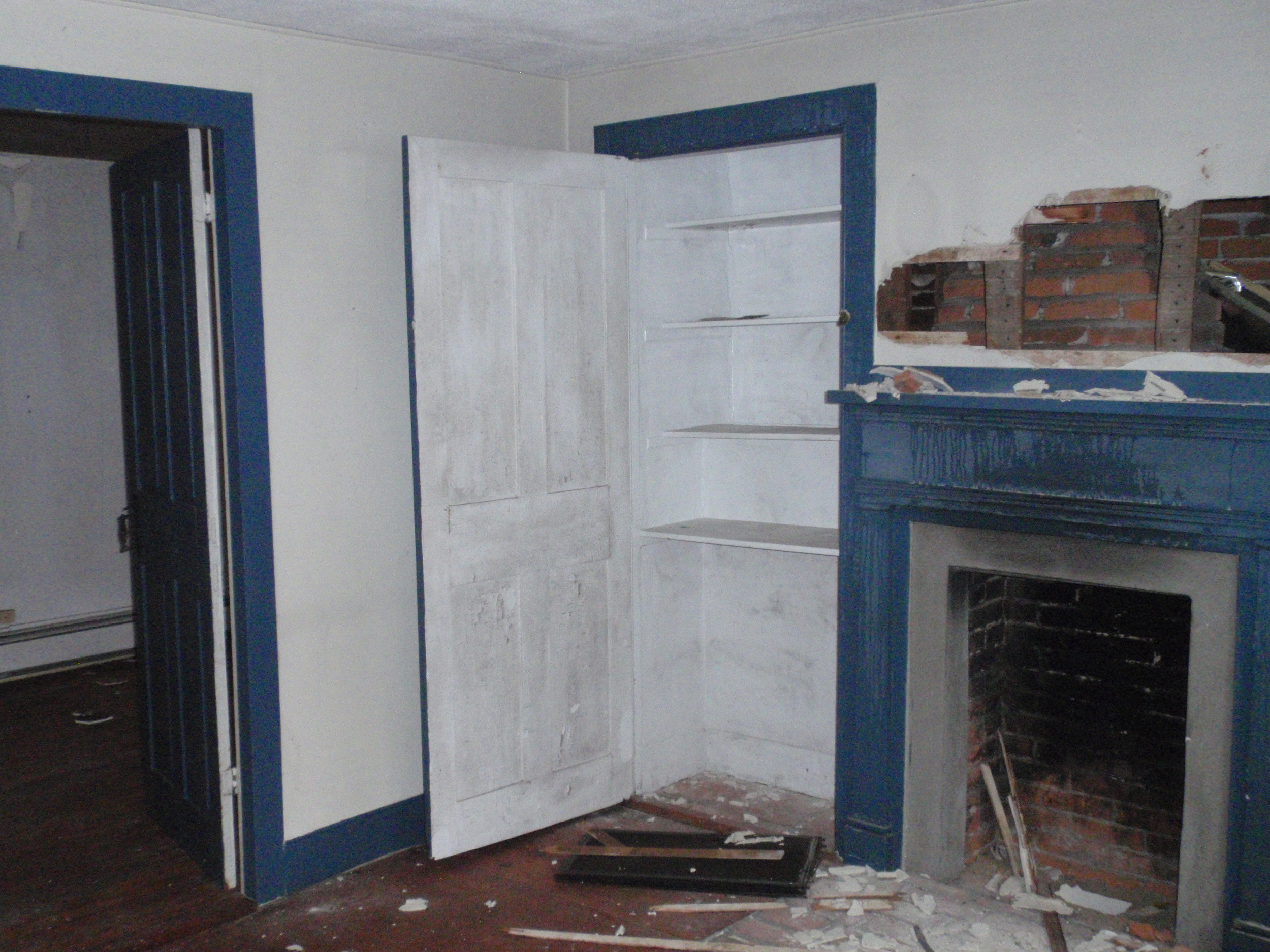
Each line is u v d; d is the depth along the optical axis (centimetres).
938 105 297
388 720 347
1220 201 257
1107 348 276
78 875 341
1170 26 259
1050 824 340
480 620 338
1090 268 276
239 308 301
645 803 388
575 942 297
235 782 323
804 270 380
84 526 552
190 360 315
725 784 406
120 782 417
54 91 266
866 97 309
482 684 340
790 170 380
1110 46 268
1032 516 290
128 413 366
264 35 303
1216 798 273
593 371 359
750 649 404
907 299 308
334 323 324
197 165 303
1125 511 275
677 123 352
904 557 318
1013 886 326
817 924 304
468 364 328
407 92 337
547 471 350
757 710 405
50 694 518
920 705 321
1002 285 291
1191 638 273
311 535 324
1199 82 257
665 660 397
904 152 304
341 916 313
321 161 318
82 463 548
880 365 315
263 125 304
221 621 316
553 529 352
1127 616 317
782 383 390
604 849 349
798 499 387
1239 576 262
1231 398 257
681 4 285
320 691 329
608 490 366
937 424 305
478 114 358
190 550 328
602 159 355
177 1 275
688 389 391
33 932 306
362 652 339
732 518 402
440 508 325
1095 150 273
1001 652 342
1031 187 284
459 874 339
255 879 320
